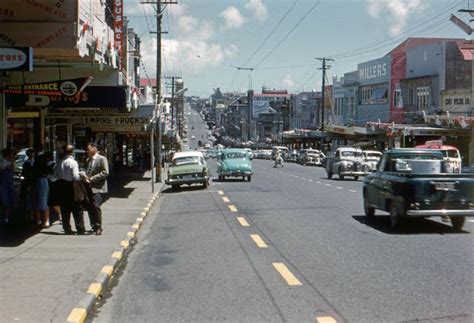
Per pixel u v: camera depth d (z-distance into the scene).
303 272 9.47
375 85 61.53
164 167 52.97
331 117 75.19
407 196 13.53
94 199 13.41
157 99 34.41
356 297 7.86
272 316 7.04
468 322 6.69
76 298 7.61
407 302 7.57
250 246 12.09
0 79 15.45
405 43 63.94
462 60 48.22
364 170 36.06
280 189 28.22
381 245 11.99
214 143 191.75
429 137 47.47
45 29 12.21
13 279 8.69
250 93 152.75
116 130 34.78
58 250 11.23
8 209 14.64
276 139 122.75
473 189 13.61
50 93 15.10
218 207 20.30
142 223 16.48
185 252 11.65
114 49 17.34
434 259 10.43
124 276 9.53
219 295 8.12
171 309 7.47
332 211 18.36
